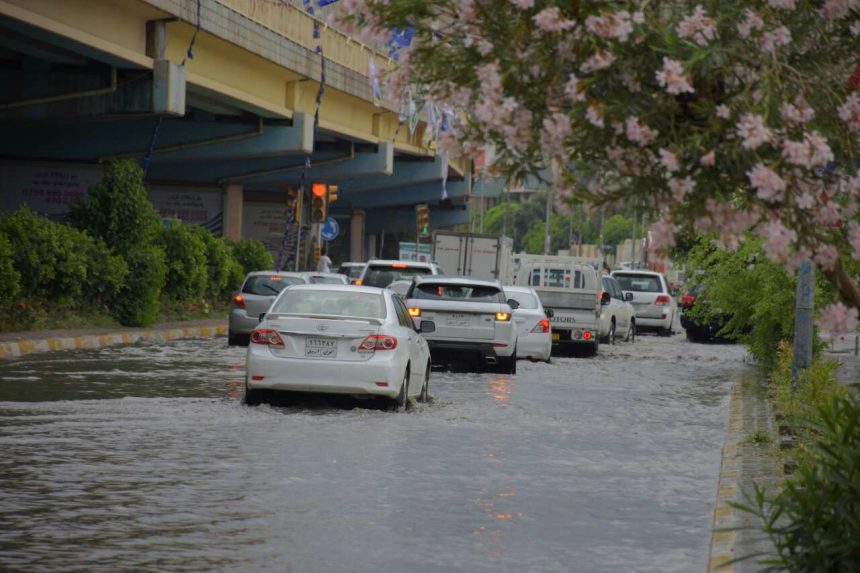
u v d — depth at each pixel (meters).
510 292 63.75
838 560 13.23
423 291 54.62
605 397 44.41
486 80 12.72
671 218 12.84
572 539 19.94
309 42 100.62
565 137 12.79
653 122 12.51
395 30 13.59
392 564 17.92
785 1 12.34
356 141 123.62
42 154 101.44
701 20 12.13
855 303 14.10
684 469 27.52
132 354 57.25
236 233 124.75
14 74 78.56
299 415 34.84
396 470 26.00
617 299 87.19
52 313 69.19
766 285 51.81
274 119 102.44
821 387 33.91
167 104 77.38
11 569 17.20
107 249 73.94
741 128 11.96
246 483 24.03
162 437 29.94
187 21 76.94
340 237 190.62
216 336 77.81
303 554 18.42
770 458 27.95
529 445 30.64
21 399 37.03
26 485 23.39
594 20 12.20
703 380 53.72
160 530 19.86
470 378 51.06
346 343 36.25
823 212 12.77
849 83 13.20
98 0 69.88
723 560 17.69
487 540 19.70
